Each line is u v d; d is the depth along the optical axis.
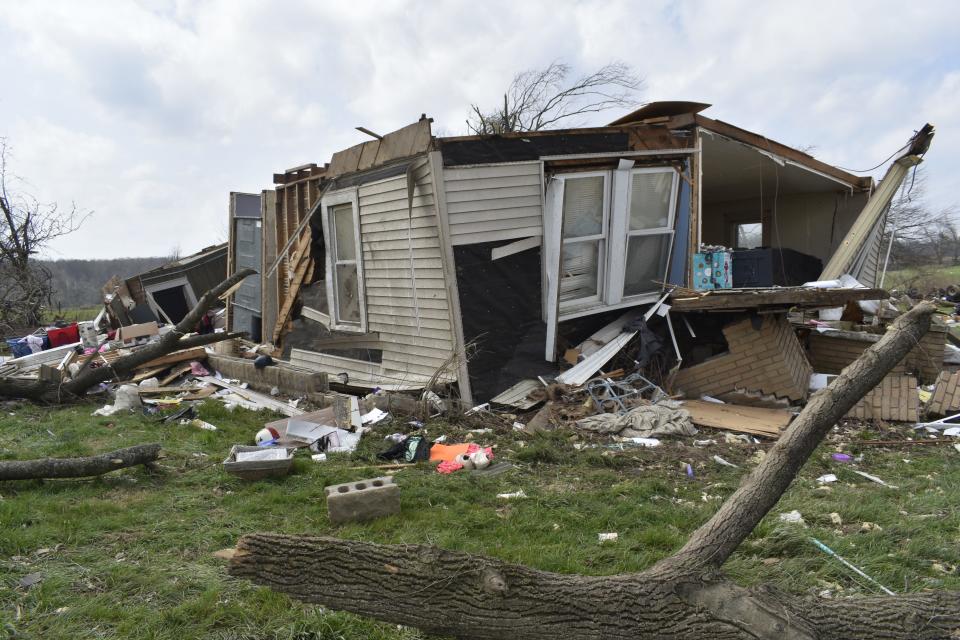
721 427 7.53
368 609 2.55
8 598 3.47
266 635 3.17
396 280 8.81
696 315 9.77
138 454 5.58
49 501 4.91
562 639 2.45
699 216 9.77
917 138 10.84
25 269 22.14
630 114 10.01
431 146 7.72
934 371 9.52
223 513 4.83
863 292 7.93
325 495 5.21
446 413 7.87
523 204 8.34
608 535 4.46
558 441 6.95
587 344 9.16
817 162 11.27
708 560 2.55
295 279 10.83
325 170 10.72
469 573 2.52
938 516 4.83
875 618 2.51
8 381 8.88
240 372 9.91
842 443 7.01
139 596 3.55
